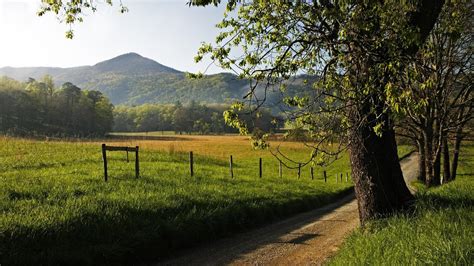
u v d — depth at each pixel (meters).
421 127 21.45
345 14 6.53
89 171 18.06
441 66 15.82
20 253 7.50
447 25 7.02
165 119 193.12
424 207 8.96
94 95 153.00
